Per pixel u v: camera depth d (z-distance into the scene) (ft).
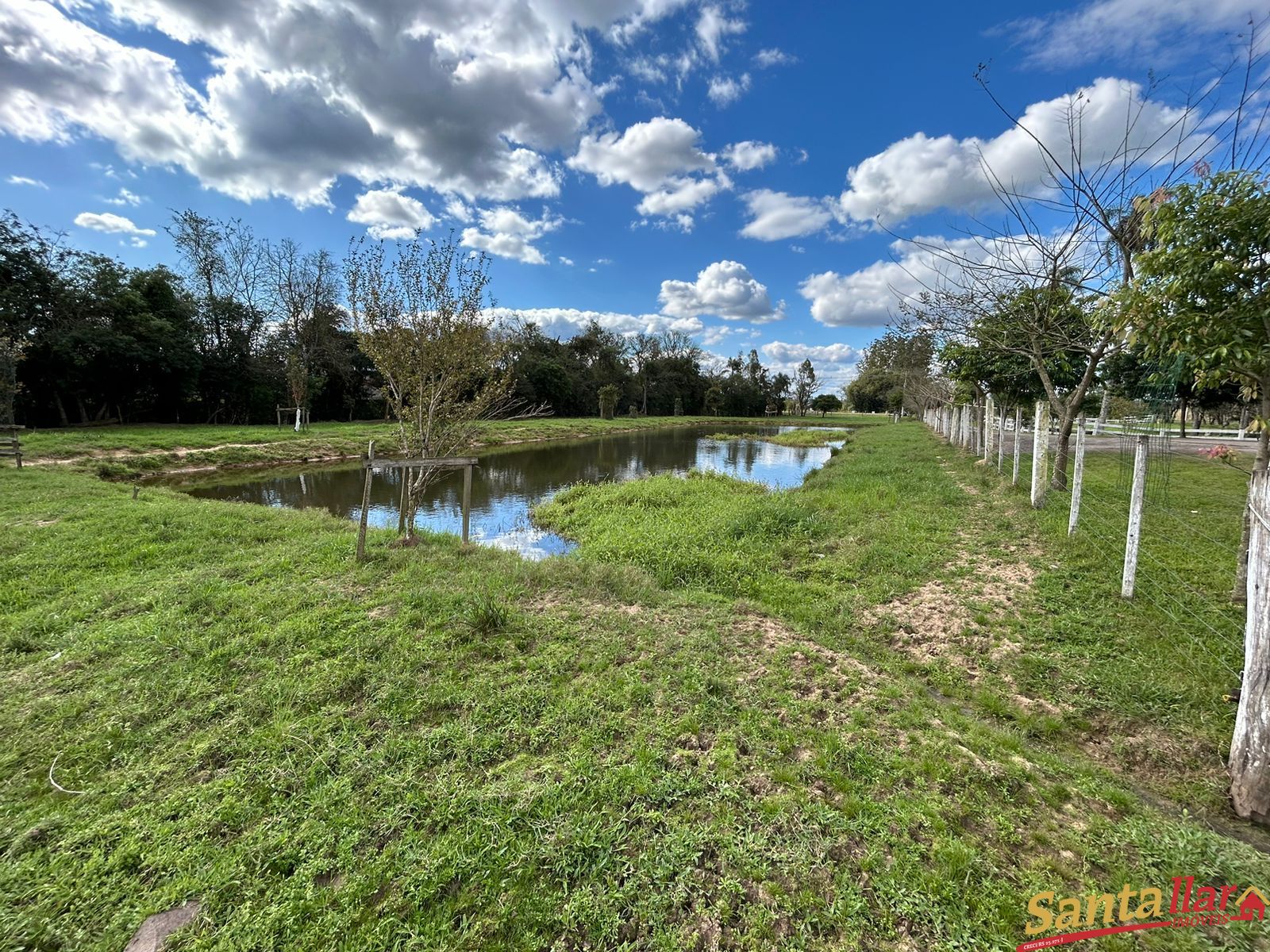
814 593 19.84
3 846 7.97
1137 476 15.97
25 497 31.63
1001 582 19.10
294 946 6.51
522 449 89.97
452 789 8.92
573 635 14.62
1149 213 11.31
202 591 16.96
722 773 9.26
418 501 26.32
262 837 8.04
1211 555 19.08
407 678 12.19
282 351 109.70
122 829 8.23
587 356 201.67
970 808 8.66
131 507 29.60
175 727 10.70
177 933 6.72
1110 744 11.22
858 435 110.52
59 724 10.74
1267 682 8.84
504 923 6.75
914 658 15.16
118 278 84.64
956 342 39.24
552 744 10.11
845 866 7.50
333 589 17.24
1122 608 15.79
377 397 127.65
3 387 55.52
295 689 11.75
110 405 87.92
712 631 15.34
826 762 9.62
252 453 65.41
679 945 6.45
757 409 237.25
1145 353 12.79
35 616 15.55
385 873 7.41
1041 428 27.30
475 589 17.49
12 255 70.79
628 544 26.32
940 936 6.57
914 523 27.09
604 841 7.81
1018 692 13.20
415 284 23.66
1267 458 9.26
